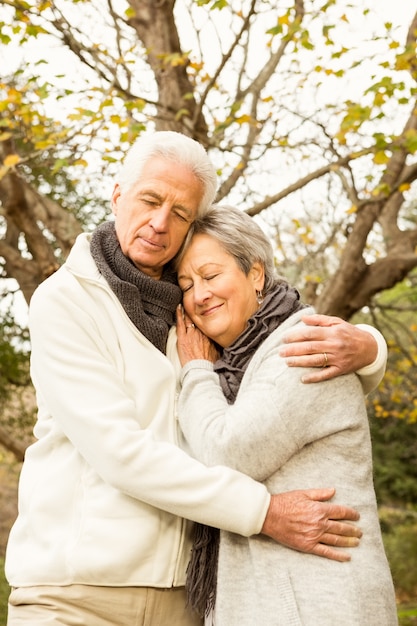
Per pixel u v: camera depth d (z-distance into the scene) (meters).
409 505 12.91
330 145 5.23
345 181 5.37
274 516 2.02
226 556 2.11
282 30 4.57
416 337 9.52
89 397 2.10
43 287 2.23
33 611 2.07
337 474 2.10
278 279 2.43
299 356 2.11
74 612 2.07
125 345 2.21
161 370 2.24
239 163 5.51
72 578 2.08
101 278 2.24
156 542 2.13
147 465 2.02
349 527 2.05
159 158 2.23
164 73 5.41
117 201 2.34
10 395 8.97
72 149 4.73
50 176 7.30
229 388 2.24
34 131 4.87
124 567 2.08
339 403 2.10
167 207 2.22
